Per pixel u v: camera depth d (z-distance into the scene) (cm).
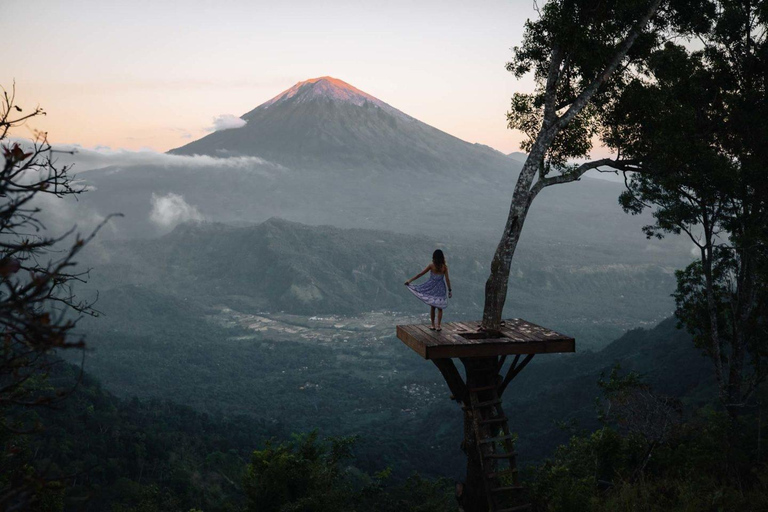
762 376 1639
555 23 974
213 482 8800
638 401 1401
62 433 7875
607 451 1328
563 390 12212
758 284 1598
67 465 6938
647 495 979
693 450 1181
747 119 1446
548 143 1020
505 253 966
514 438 895
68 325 249
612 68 1056
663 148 1200
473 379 940
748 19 1466
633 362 11256
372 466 10169
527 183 1004
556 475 1102
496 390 937
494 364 949
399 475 10306
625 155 1280
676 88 1418
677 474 1125
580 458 1412
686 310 1847
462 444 995
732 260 1672
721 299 1783
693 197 1575
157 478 8100
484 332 944
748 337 1655
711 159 1315
